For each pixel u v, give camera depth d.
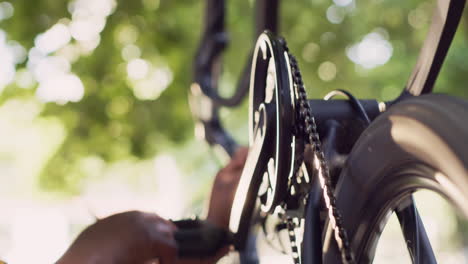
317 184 0.79
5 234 11.66
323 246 0.77
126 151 7.63
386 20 7.66
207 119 1.54
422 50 0.83
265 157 0.81
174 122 7.57
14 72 7.59
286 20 7.67
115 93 7.58
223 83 7.50
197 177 9.21
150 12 7.59
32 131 7.85
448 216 6.39
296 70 0.79
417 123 0.65
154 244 0.78
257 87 0.86
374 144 0.72
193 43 7.60
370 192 0.74
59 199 8.00
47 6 7.51
